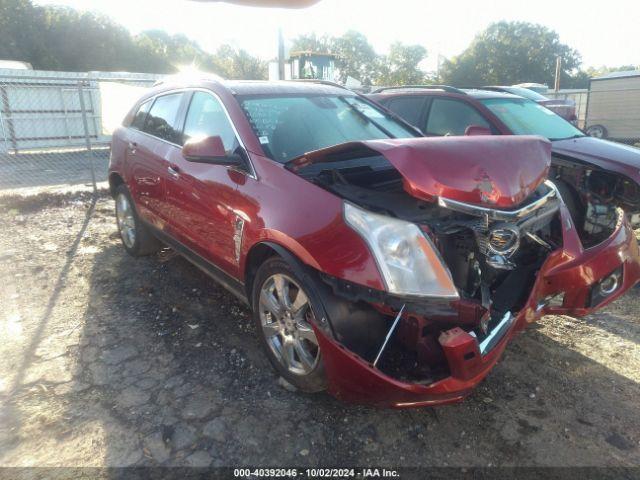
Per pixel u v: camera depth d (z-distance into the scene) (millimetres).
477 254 2648
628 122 19688
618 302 4242
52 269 4867
